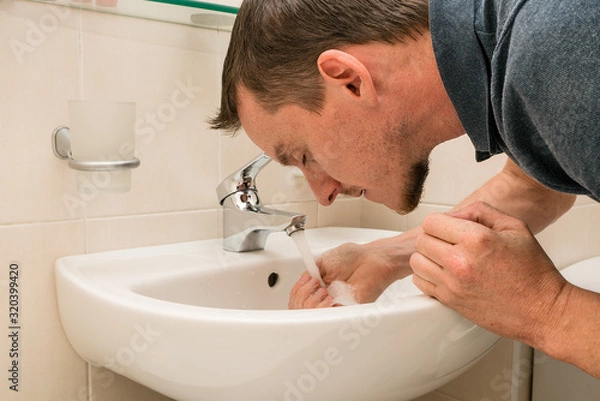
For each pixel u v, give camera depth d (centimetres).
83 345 71
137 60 84
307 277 79
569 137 44
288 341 52
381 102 59
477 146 59
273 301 89
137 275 74
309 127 63
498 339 70
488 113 54
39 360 77
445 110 61
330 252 84
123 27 82
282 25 60
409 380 60
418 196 69
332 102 60
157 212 89
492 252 56
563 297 56
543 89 44
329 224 114
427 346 59
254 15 62
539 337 56
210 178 95
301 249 81
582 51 41
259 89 62
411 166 65
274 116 64
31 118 75
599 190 45
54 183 77
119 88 83
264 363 53
